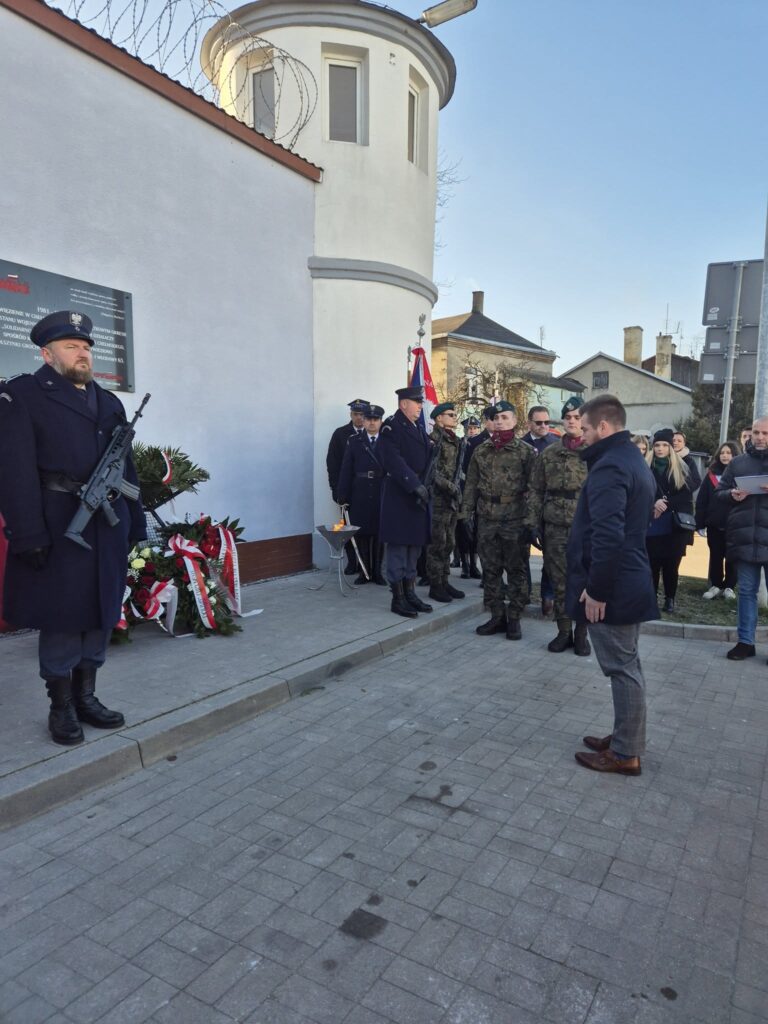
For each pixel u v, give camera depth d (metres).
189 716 3.90
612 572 3.37
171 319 6.36
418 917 2.49
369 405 7.72
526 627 6.50
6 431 3.22
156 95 6.07
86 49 5.40
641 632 6.38
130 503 3.83
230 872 2.75
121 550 3.63
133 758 3.55
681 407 37.91
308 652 5.12
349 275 8.20
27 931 2.41
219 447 6.97
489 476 5.98
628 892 2.65
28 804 3.10
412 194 8.79
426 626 6.06
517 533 5.87
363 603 6.72
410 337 9.02
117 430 3.65
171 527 5.56
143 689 4.30
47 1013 2.06
